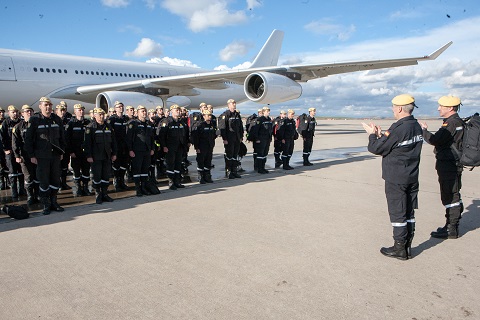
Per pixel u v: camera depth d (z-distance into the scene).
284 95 13.06
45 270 3.25
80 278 3.09
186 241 4.00
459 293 2.84
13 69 12.39
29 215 5.20
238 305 2.64
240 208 5.43
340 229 4.43
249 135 8.93
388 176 3.52
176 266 3.33
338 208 5.41
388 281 3.05
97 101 13.16
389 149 3.47
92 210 5.44
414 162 3.49
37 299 2.73
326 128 32.88
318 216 4.99
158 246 3.85
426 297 2.78
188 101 17.78
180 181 7.30
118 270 3.25
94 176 5.85
